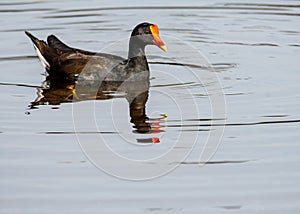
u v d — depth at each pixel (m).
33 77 15.19
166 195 9.40
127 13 20.45
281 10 20.66
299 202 9.14
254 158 10.55
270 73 14.98
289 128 11.67
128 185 9.74
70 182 9.79
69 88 14.38
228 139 11.30
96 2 21.83
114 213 8.86
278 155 10.62
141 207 9.05
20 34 18.38
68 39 18.14
